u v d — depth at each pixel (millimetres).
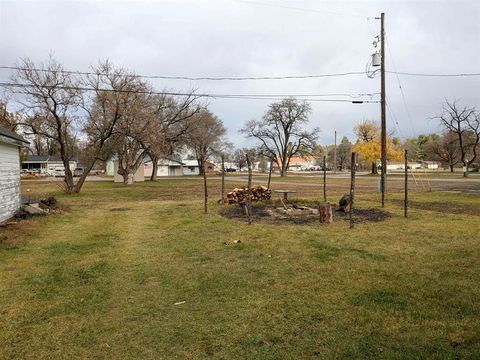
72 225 11172
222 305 4617
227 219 11539
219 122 62312
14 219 12188
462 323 3916
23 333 3977
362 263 6312
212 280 5594
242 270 6090
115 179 45344
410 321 4012
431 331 3768
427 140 101188
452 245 7547
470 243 7691
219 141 68312
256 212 13023
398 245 7668
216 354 3463
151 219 12234
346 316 4184
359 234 8867
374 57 20797
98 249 7879
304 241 8141
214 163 110188
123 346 3660
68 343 3750
